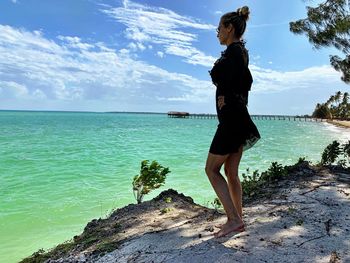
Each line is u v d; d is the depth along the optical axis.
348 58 13.82
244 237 3.80
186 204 5.55
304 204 5.05
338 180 6.62
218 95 3.65
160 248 3.74
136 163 17.61
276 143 32.66
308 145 30.48
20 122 83.31
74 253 4.18
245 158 20.12
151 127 66.94
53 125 68.75
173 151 23.44
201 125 80.38
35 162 17.83
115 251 3.88
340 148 8.85
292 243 3.66
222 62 3.60
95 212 8.72
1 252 6.24
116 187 11.66
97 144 28.70
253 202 5.49
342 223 4.25
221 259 3.32
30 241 6.79
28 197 10.23
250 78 3.73
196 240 3.83
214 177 3.77
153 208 5.39
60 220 8.10
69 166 16.56
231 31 3.74
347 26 12.45
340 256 3.37
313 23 13.17
